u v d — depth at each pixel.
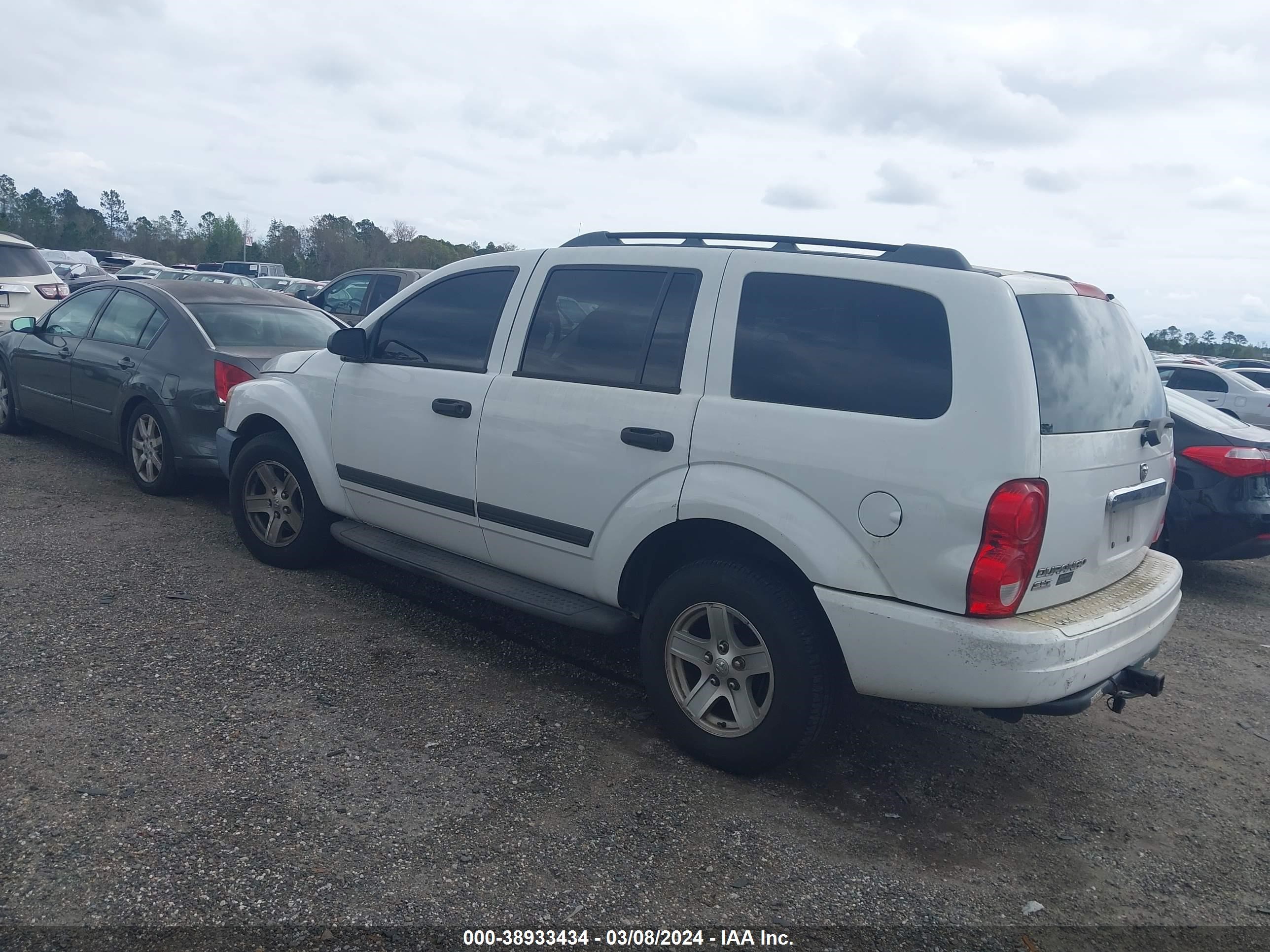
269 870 2.79
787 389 3.47
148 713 3.67
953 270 3.30
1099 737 4.27
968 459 3.06
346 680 4.13
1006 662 3.03
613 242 4.33
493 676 4.32
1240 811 3.67
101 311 7.67
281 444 5.37
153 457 6.80
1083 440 3.28
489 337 4.48
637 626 4.24
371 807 3.16
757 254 3.71
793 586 3.45
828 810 3.42
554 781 3.44
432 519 4.65
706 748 3.60
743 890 2.90
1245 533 6.36
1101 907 2.99
